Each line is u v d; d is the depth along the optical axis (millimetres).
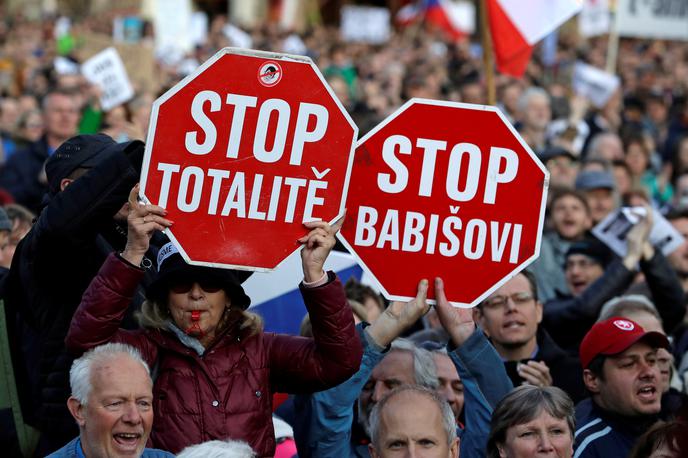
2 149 32938
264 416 12766
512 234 12883
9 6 119000
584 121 44000
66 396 13758
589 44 90438
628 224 20469
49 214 13078
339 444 13664
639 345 15297
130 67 43219
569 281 22328
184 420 12469
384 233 12836
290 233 12109
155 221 11922
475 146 12836
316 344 12680
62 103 29266
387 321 13461
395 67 58375
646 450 12531
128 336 12703
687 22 45219
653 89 56000
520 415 13477
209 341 12742
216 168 11992
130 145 13297
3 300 14117
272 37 81875
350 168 12102
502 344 17281
